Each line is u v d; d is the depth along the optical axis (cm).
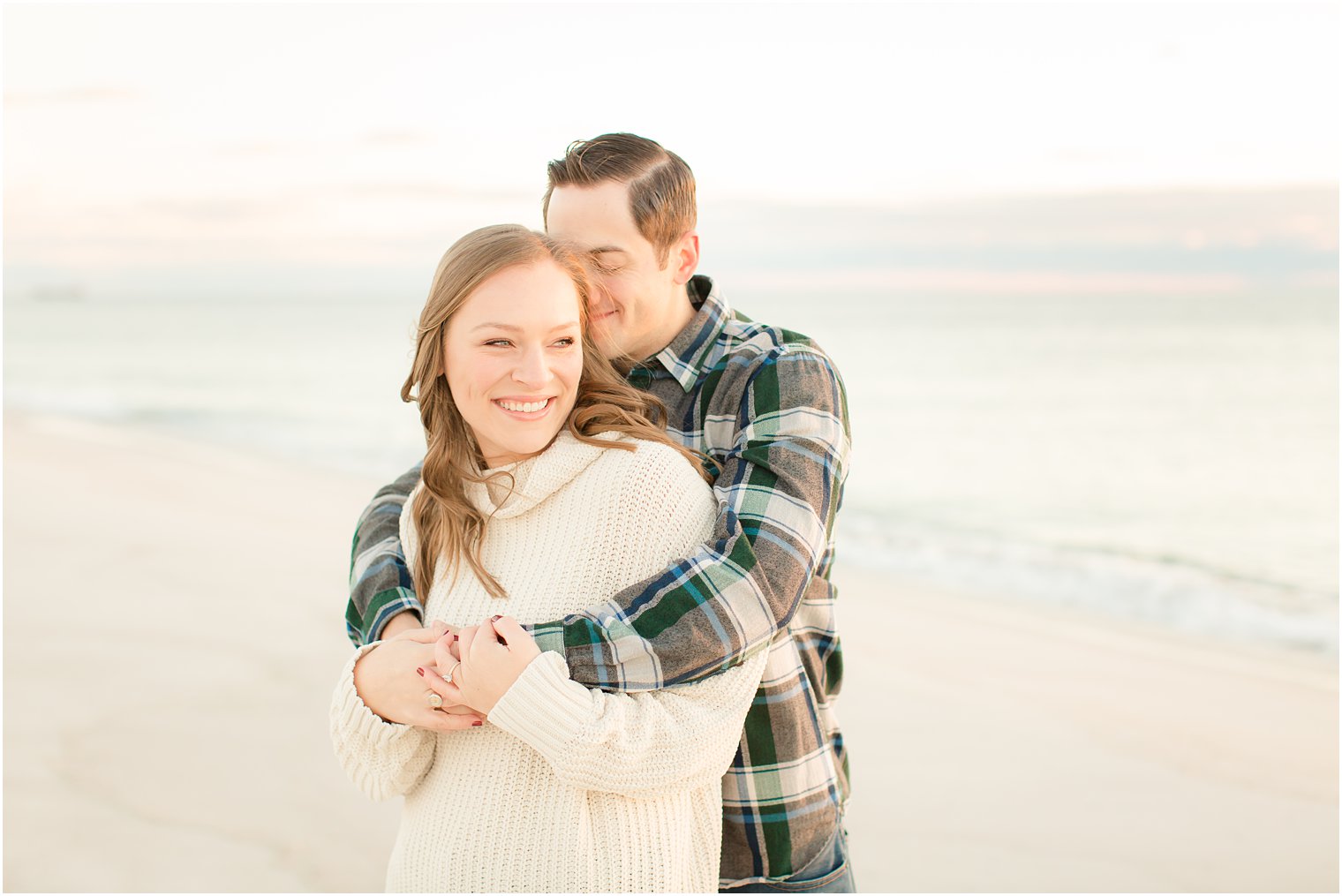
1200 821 377
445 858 152
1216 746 443
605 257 187
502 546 166
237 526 815
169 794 376
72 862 330
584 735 141
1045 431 1642
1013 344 2716
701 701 152
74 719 437
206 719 440
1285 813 382
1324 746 443
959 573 838
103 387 2286
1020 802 392
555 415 161
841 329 3247
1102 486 1251
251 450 1369
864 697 499
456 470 169
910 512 1119
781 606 156
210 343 3362
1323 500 1162
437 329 160
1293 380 2031
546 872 148
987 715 477
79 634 542
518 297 154
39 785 379
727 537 158
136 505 888
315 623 567
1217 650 585
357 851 344
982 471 1358
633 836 150
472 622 163
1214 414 1738
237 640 538
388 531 194
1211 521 1070
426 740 160
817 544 164
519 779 152
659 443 166
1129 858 350
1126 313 3472
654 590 151
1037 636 600
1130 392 1961
